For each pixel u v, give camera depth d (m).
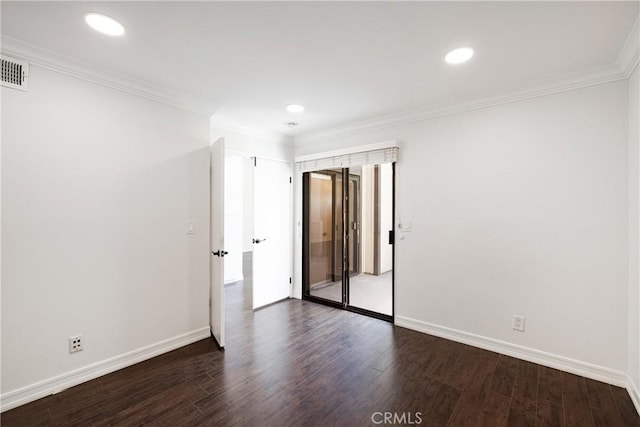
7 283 1.89
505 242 2.62
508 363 2.47
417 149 3.13
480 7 1.53
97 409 1.91
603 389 2.11
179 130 2.78
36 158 1.99
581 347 2.29
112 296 2.35
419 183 3.12
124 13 1.58
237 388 2.13
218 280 2.78
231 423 1.79
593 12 1.56
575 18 1.61
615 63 2.08
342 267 3.90
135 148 2.47
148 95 2.53
